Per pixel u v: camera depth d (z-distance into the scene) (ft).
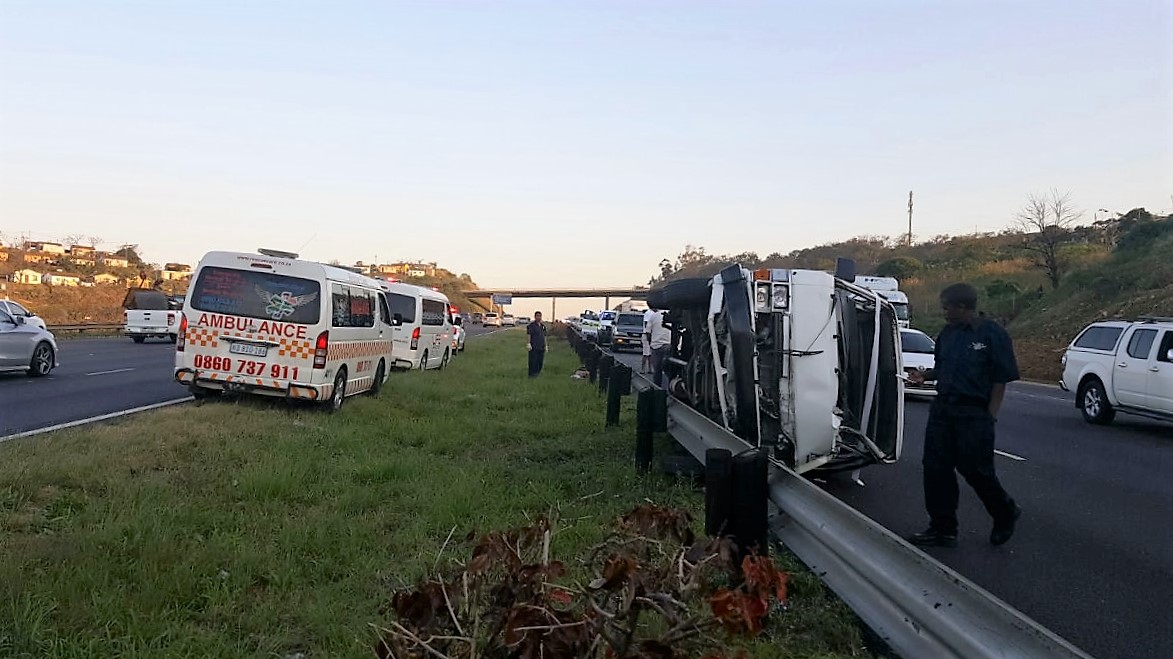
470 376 72.49
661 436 38.47
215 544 18.94
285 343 41.29
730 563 10.48
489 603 9.76
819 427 28.53
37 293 183.01
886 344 30.89
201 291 41.60
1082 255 154.20
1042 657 8.43
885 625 11.89
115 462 26.35
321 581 17.92
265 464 27.04
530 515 23.17
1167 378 48.78
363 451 31.81
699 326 39.09
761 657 14.60
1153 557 23.68
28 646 13.57
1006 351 23.11
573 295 405.39
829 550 14.56
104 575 16.60
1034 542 25.05
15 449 27.55
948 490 23.93
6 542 18.58
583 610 9.86
